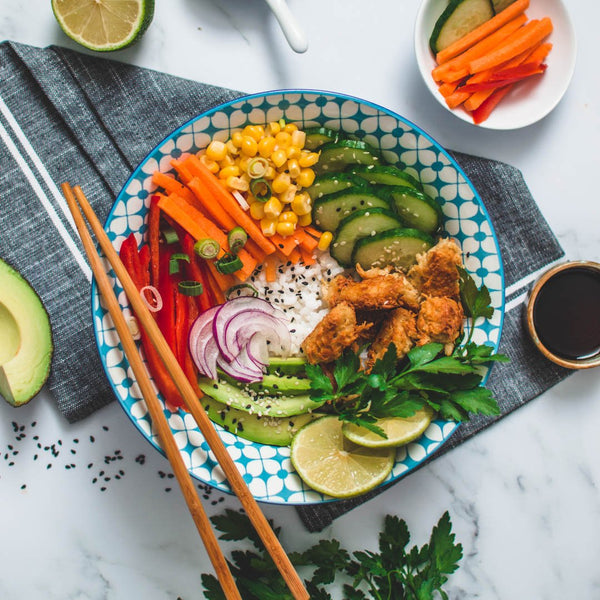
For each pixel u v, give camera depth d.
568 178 0.63
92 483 0.63
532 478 0.64
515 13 0.60
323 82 0.62
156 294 0.59
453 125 0.62
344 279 0.60
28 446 0.63
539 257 0.62
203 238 0.59
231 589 0.56
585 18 0.63
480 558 0.64
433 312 0.58
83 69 0.60
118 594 0.63
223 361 0.59
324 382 0.57
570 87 0.63
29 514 0.63
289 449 0.60
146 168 0.58
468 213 0.58
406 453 0.59
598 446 0.64
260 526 0.56
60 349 0.61
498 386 0.63
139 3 0.58
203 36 0.62
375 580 0.62
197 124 0.57
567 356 0.61
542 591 0.64
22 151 0.61
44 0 0.61
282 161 0.58
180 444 0.58
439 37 0.60
